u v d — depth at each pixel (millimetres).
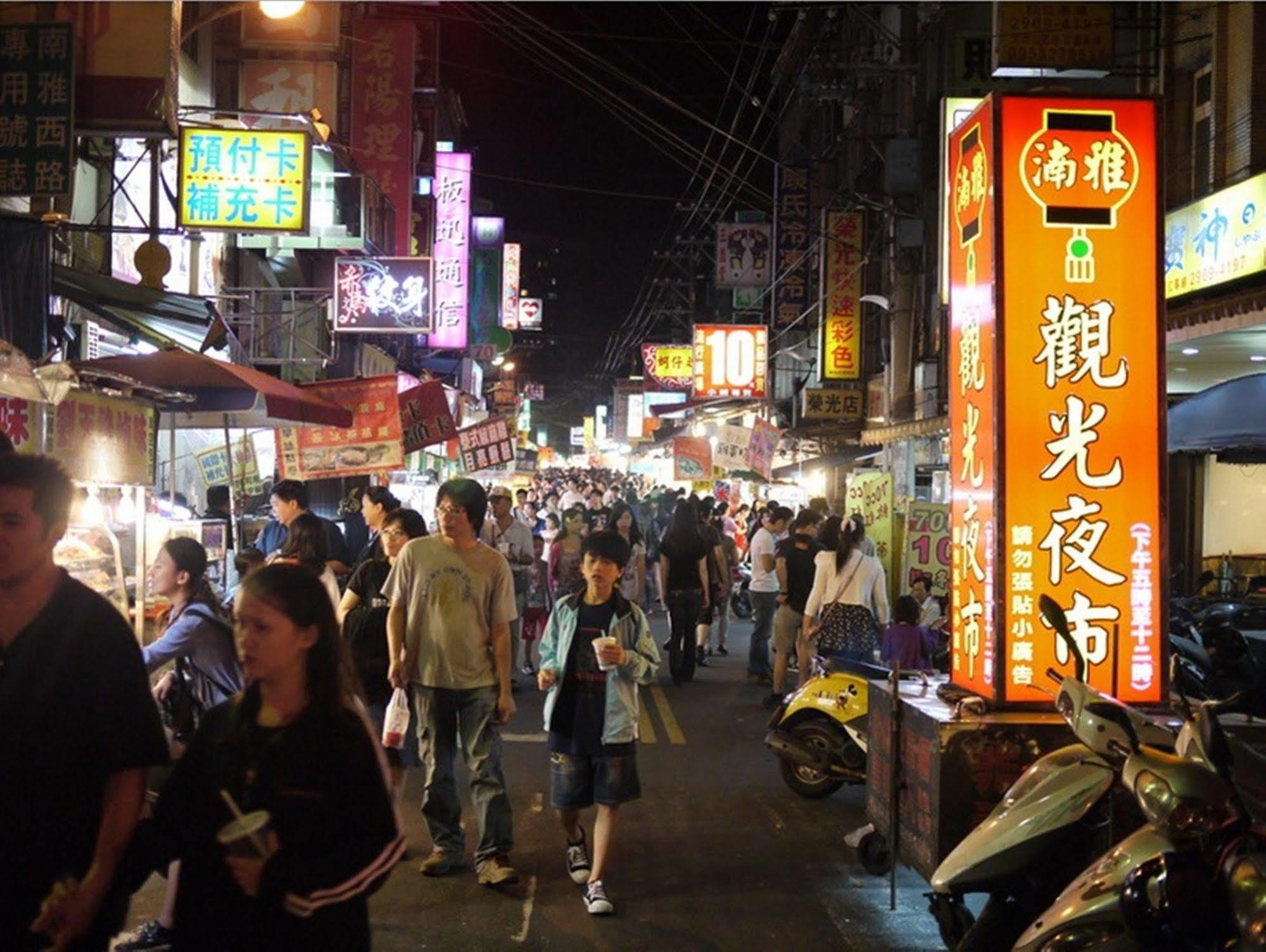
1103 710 4176
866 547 10516
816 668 8867
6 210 9305
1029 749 5383
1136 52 15391
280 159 12047
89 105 9727
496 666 6562
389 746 6633
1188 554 15930
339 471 11672
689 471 28266
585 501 27422
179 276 15258
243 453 12102
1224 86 14445
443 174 25844
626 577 15234
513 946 5555
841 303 28109
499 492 13953
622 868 6793
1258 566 14500
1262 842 3682
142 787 3117
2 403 5445
